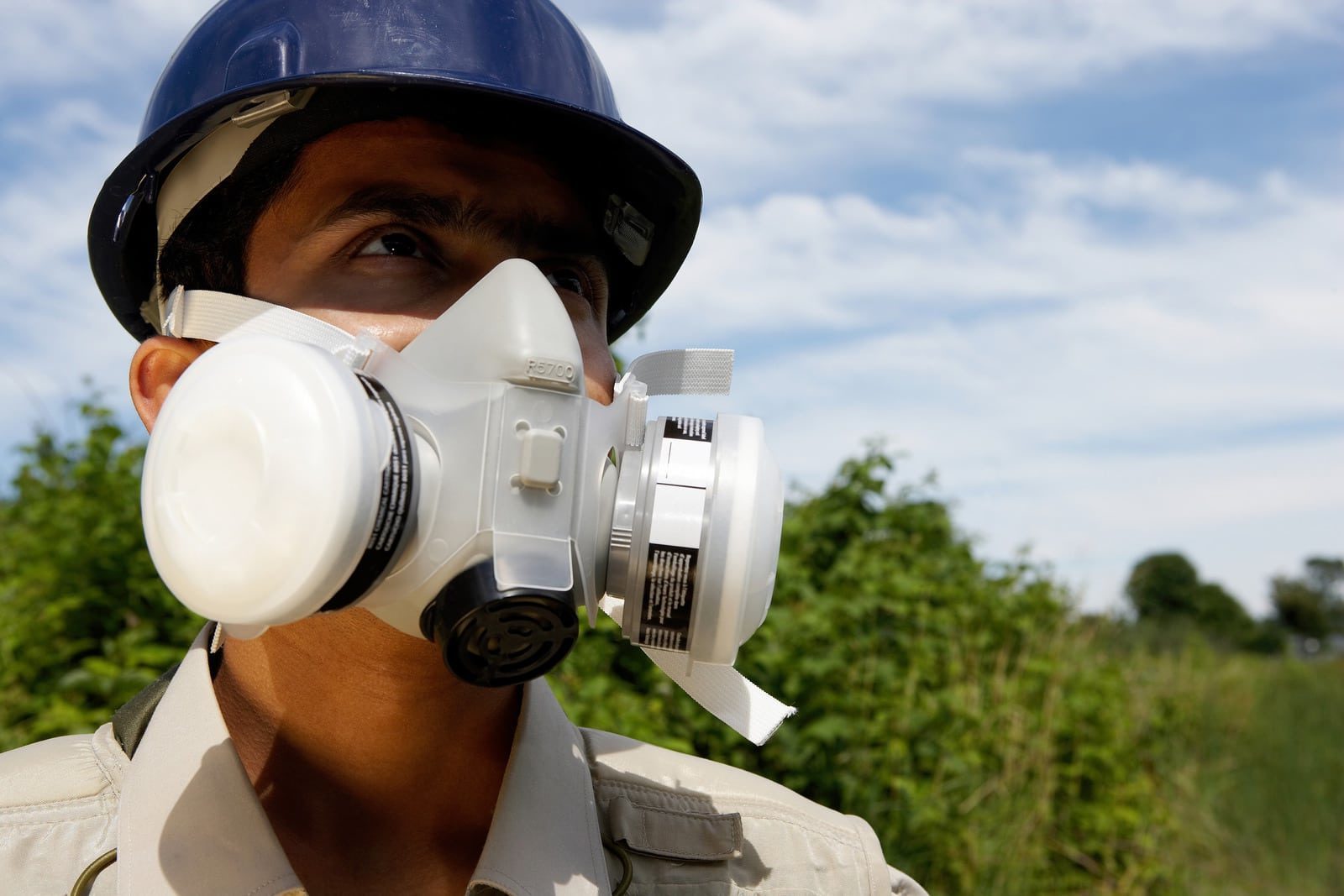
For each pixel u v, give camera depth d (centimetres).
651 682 331
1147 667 763
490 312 98
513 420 96
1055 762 516
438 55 115
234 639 117
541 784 117
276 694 113
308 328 110
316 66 113
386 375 101
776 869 135
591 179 126
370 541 89
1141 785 566
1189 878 555
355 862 114
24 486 334
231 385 89
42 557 297
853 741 386
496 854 111
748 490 108
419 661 109
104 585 292
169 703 112
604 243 137
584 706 296
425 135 115
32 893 108
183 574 88
